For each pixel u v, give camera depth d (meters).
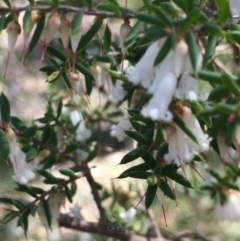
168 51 0.21
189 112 0.23
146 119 0.24
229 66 0.39
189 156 0.24
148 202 0.26
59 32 0.25
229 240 0.54
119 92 0.33
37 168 0.33
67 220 0.37
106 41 0.29
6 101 0.29
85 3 0.25
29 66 0.74
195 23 0.21
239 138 0.23
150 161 0.26
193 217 0.54
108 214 0.40
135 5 0.54
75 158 0.36
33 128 0.31
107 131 0.55
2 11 0.25
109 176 0.70
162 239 0.39
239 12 0.27
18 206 0.32
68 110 0.40
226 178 0.33
